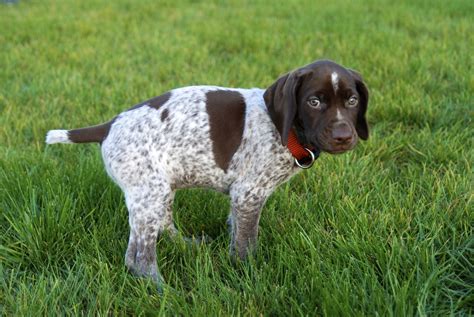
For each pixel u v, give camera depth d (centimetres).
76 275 132
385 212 145
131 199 132
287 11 379
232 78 229
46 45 284
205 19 356
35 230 141
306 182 161
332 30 317
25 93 215
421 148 175
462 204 147
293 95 123
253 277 133
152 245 133
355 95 125
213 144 132
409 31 316
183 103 133
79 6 400
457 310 127
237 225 135
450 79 226
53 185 153
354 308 122
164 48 280
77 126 190
